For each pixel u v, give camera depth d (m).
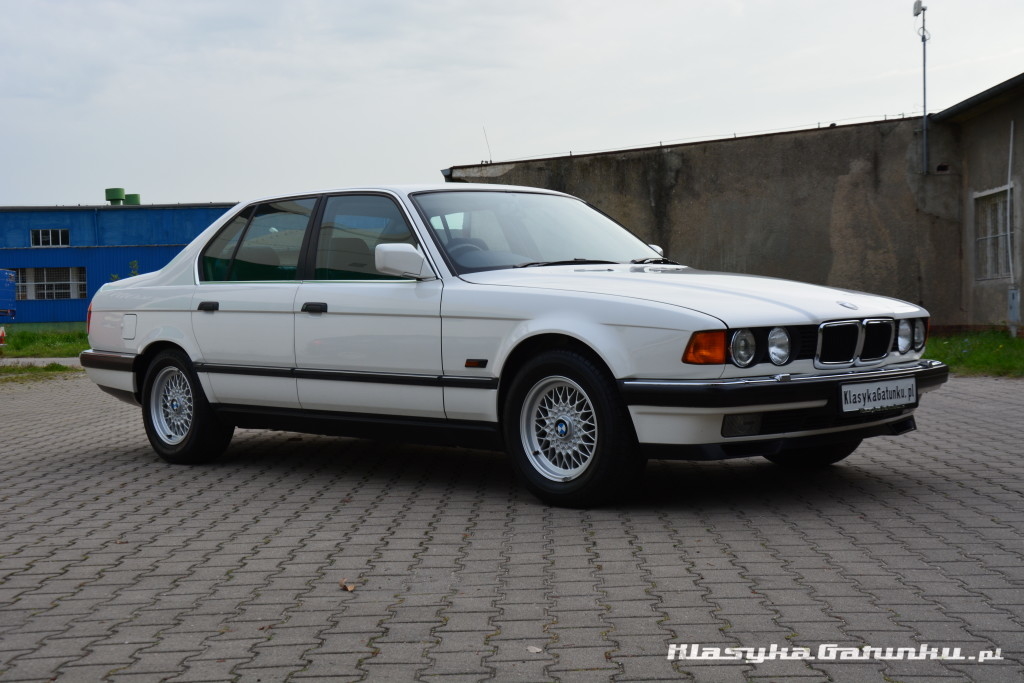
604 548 4.71
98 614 3.92
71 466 7.58
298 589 4.19
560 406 5.60
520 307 5.59
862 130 20.66
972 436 8.09
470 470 7.00
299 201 6.93
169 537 5.19
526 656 3.33
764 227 21.23
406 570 4.43
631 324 5.22
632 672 3.17
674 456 5.19
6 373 18.70
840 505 5.56
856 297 5.88
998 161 18.66
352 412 6.42
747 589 4.02
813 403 5.27
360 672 3.24
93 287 54.34
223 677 3.23
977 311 19.70
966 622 3.58
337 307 6.36
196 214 56.00
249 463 7.49
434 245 6.10
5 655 3.49
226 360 7.04
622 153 21.88
